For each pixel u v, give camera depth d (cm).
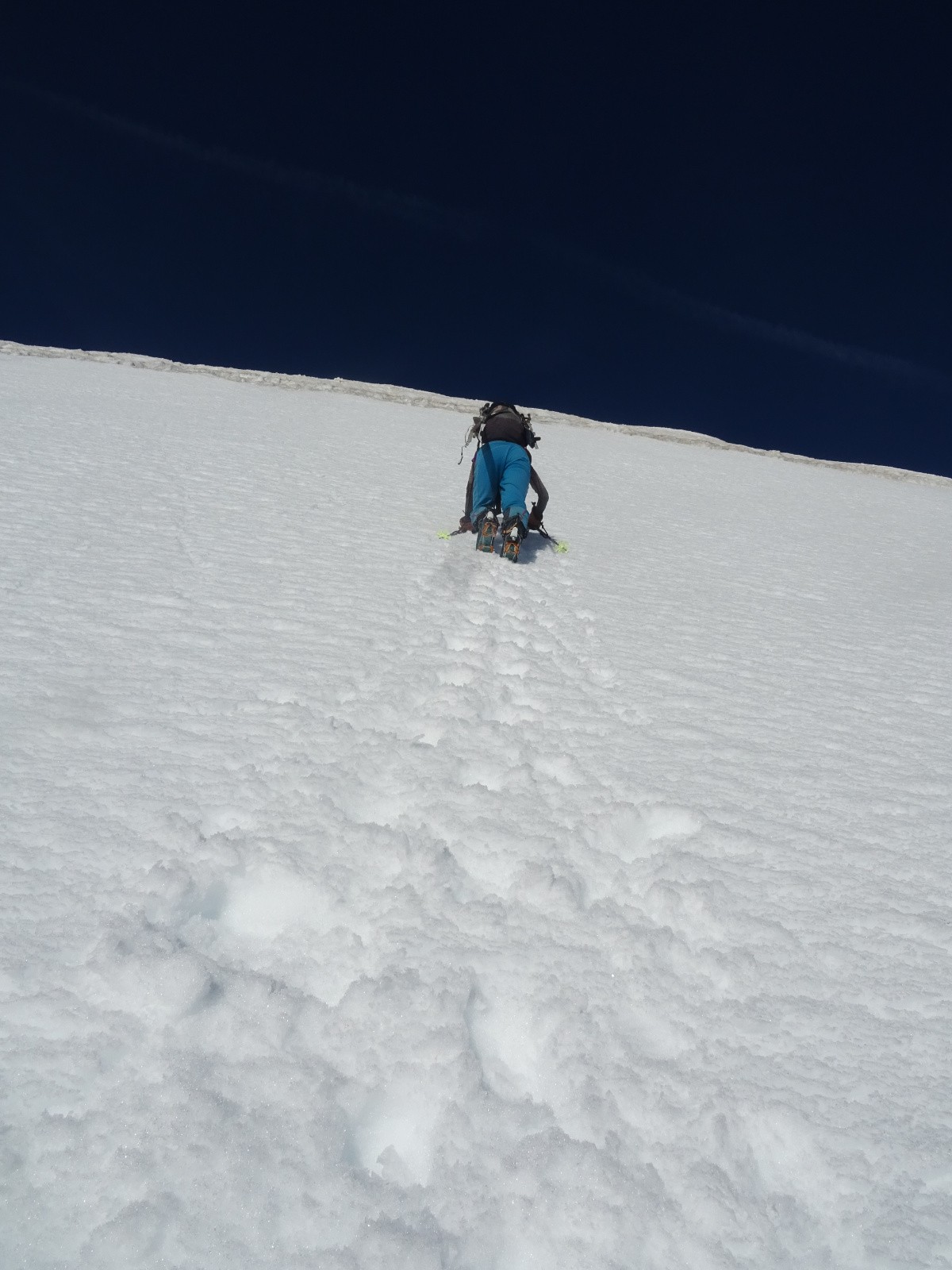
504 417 565
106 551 450
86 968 168
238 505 590
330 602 413
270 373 1734
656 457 1363
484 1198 134
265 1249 123
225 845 208
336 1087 151
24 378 1116
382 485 738
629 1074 159
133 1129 138
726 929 202
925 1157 146
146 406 1023
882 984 188
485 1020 172
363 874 208
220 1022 161
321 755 262
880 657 428
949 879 230
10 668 301
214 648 340
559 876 212
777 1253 131
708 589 536
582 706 326
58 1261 119
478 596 453
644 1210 134
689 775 277
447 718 297
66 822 216
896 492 1340
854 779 286
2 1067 147
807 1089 159
